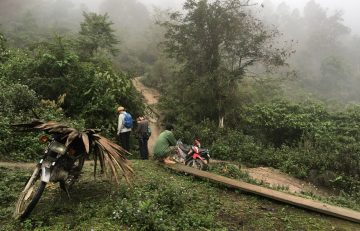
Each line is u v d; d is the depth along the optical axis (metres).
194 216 5.87
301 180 14.05
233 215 6.35
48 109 13.01
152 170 9.05
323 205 6.88
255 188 7.67
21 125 6.17
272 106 22.55
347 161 13.92
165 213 5.79
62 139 6.02
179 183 8.01
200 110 23.11
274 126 21.33
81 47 21.80
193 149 11.30
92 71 16.09
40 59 15.34
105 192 6.74
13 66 15.48
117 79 16.48
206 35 22.45
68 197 6.38
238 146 17.52
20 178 7.33
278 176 14.07
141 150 12.88
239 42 22.41
